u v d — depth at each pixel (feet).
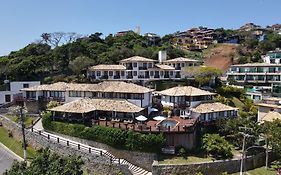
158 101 245.24
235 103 274.16
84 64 328.29
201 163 163.02
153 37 534.37
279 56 398.01
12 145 205.05
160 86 294.87
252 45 541.75
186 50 548.31
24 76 322.55
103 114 207.72
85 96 237.45
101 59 363.76
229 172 169.68
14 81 309.63
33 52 401.70
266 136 187.62
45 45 422.41
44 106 256.73
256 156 184.96
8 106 271.69
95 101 215.10
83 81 303.89
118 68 306.76
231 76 382.83
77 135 190.19
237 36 626.23
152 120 206.28
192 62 346.74
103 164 162.20
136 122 194.90
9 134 218.79
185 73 320.09
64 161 90.38
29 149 195.31
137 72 310.65
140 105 214.48
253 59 467.52
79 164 92.63
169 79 314.14
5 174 89.81
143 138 170.81
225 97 279.28
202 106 215.92
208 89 288.92
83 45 405.59
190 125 179.52
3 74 320.91
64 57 368.27
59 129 199.31
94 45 422.41
